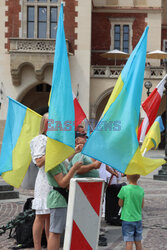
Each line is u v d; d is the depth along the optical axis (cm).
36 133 702
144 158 499
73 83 2886
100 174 815
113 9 3334
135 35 3347
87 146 483
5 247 664
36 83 2897
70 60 2881
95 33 3372
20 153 692
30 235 669
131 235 544
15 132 709
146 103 939
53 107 486
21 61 2761
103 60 3369
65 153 479
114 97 518
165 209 1005
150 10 3303
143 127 938
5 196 1143
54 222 491
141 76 503
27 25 2892
